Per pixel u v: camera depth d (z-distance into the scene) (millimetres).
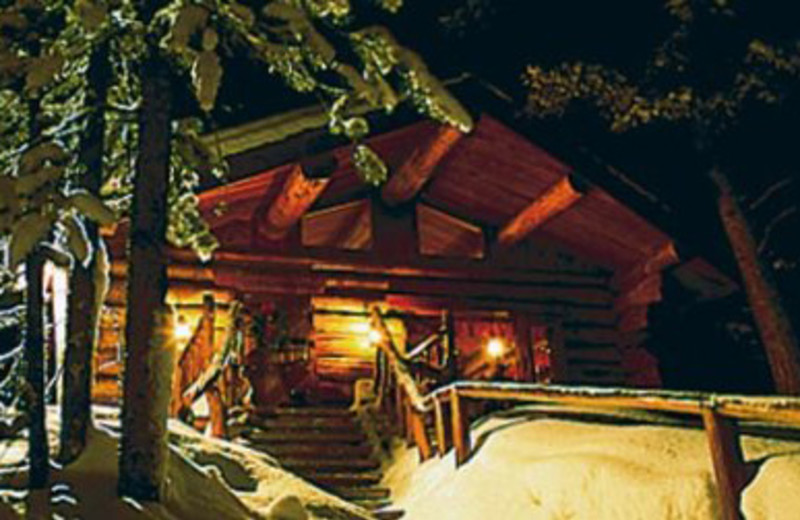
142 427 5469
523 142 13375
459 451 9188
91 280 5996
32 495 5246
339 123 6496
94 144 6098
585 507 7500
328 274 14586
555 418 9461
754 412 6254
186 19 5207
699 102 12016
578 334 15555
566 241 15766
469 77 12984
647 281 15125
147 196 5777
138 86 6516
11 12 5426
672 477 7082
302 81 6418
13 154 5785
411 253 14992
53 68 5164
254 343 13977
